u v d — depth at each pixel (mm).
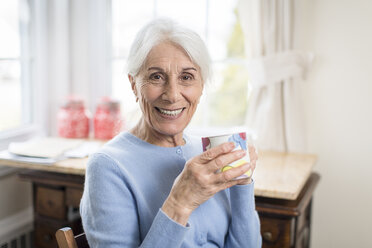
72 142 2143
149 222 1053
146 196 1075
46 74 2494
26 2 2363
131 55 1083
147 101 1074
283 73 2074
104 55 2561
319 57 2102
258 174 1722
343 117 2109
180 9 2400
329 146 2152
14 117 2346
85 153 1963
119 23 2541
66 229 1049
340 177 2160
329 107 2123
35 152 1901
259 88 2148
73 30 2545
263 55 2131
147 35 1050
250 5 2105
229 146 922
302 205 1590
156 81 1056
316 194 2217
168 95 1045
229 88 2396
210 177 919
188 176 931
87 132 2367
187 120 1120
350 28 2041
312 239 2256
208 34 2371
